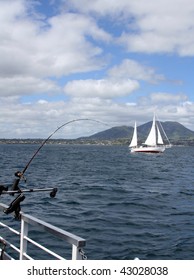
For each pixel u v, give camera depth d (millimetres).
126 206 19156
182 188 28703
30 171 42281
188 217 16281
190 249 11273
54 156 91938
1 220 14078
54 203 19438
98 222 14961
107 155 104250
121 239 12305
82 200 20953
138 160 80500
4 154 94188
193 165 66312
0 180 30734
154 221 15305
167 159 89438
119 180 34562
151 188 28438
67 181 32000
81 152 130125
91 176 38125
